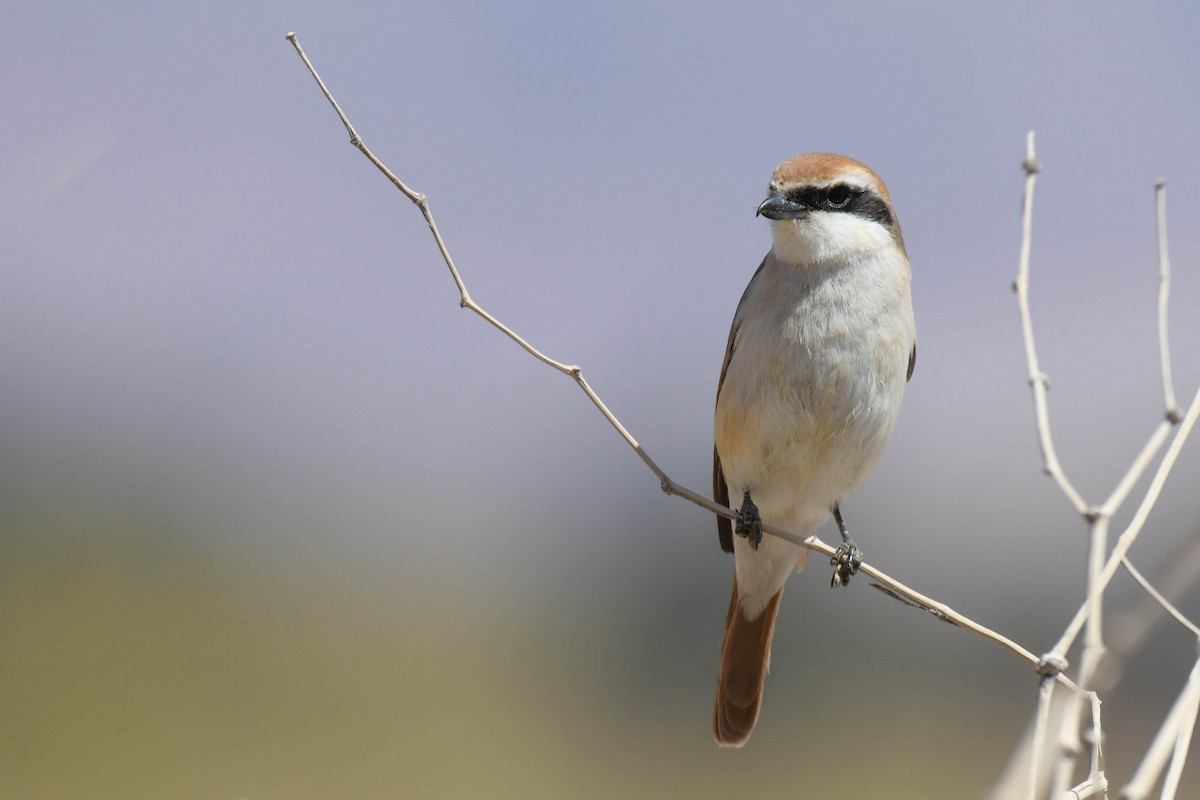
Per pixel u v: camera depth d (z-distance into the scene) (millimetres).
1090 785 4180
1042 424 4582
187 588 18281
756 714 8055
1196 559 4422
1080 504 4332
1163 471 4504
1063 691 4539
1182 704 3865
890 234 7102
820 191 6918
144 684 15258
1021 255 5094
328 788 13250
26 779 12695
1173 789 3781
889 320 6930
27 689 14656
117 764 13273
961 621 5457
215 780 13094
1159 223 4973
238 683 15820
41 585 17125
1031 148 5234
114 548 18328
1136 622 4387
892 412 7090
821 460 7109
